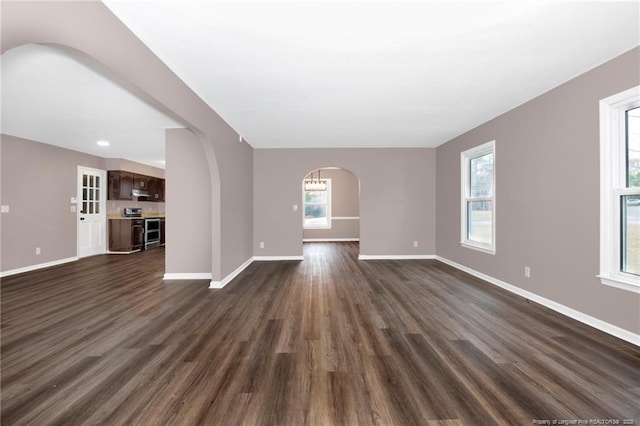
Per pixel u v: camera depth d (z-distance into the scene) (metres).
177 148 4.75
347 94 3.44
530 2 1.92
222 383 1.97
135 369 2.14
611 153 2.68
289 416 1.67
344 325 2.92
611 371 2.07
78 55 1.79
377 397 1.83
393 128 4.94
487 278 4.54
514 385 1.93
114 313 3.25
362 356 2.32
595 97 2.78
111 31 1.97
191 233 4.78
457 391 1.88
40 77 2.88
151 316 3.16
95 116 4.11
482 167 4.92
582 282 2.93
